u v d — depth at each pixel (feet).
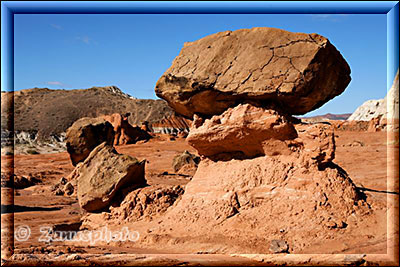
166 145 155.84
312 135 32.68
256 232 30.09
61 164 126.21
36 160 139.23
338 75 34.86
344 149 97.19
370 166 73.15
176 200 38.63
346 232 29.04
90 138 87.86
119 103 467.11
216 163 36.83
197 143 36.40
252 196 32.89
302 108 35.55
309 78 32.01
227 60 34.22
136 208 38.68
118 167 40.57
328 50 32.71
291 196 31.81
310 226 29.63
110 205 40.06
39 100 436.35
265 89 32.45
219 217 32.60
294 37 32.96
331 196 31.42
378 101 195.31
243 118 33.45
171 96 36.73
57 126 367.86
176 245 30.63
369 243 27.61
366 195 34.63
